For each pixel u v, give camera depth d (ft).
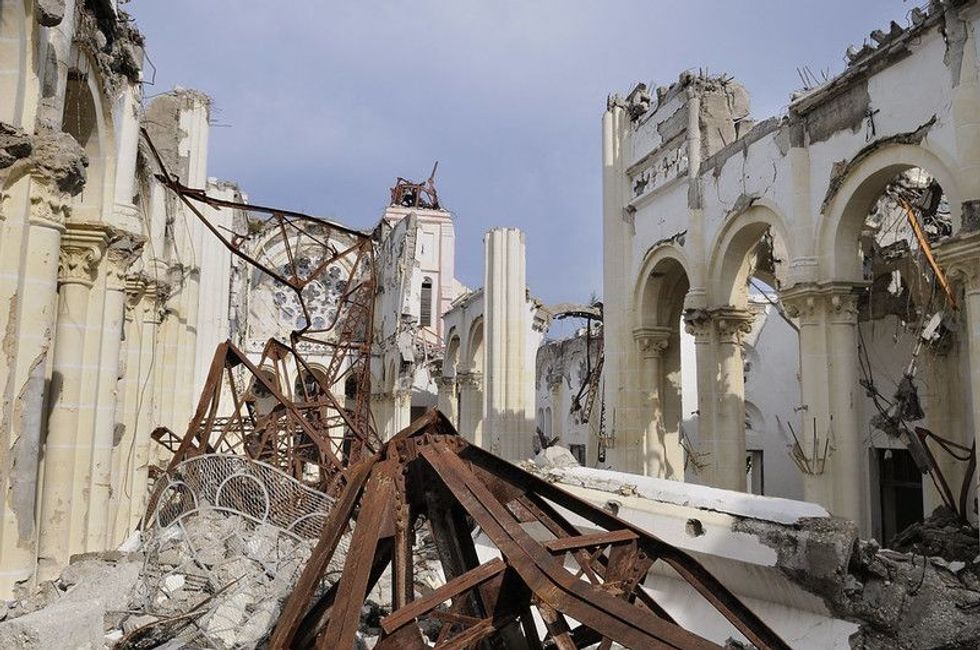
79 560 31.81
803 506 20.94
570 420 124.88
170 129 65.82
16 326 24.52
